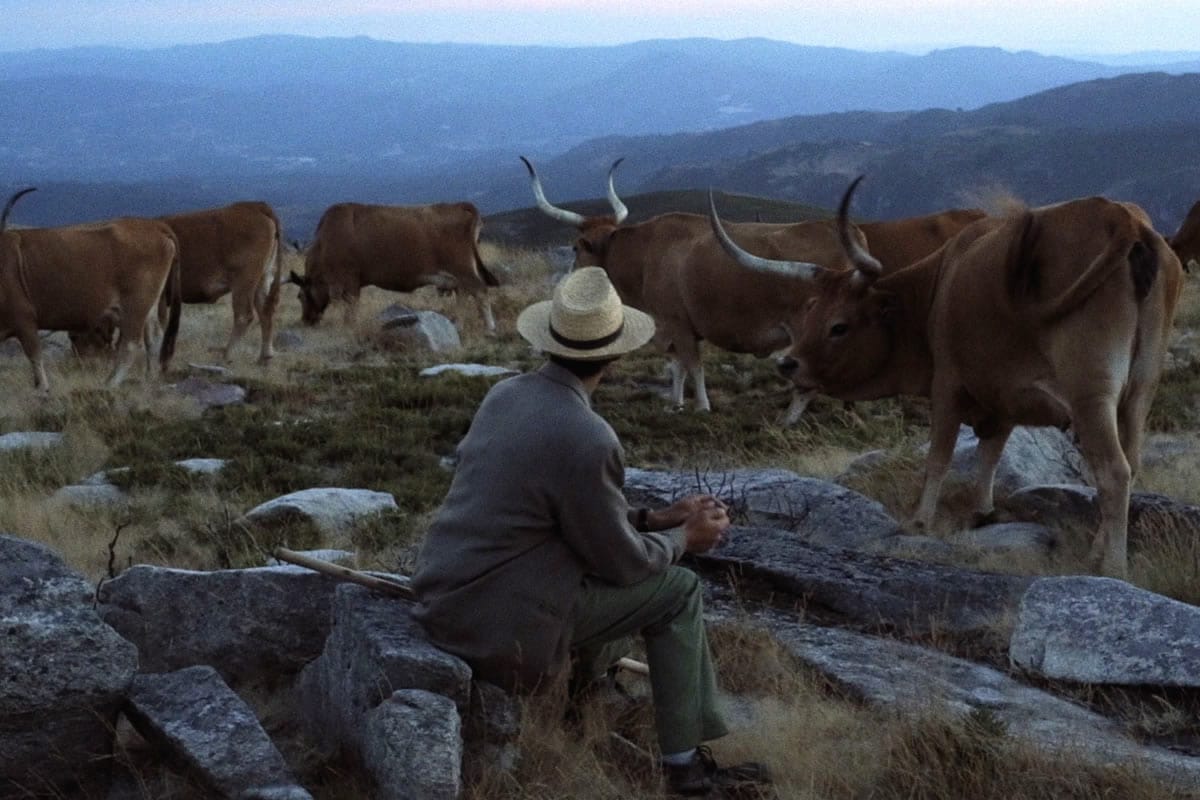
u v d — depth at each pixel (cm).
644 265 1497
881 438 1268
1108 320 717
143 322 1658
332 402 1530
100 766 450
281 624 534
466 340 2075
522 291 2542
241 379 1630
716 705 473
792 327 1372
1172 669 527
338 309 2366
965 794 446
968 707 502
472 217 2117
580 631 464
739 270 1375
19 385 1659
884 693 515
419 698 418
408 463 1213
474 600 446
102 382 1656
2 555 453
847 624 629
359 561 786
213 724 441
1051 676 547
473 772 442
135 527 948
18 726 434
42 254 1584
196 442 1288
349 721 458
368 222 2103
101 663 442
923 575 645
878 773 461
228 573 538
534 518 446
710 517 491
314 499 955
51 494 1090
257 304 1875
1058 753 456
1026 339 758
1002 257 757
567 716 500
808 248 1359
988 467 852
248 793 405
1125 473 723
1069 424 774
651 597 462
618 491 449
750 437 1323
